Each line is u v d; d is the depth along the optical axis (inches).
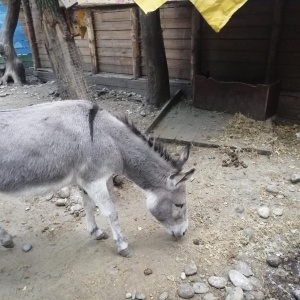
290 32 148.3
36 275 78.5
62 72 110.0
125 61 216.8
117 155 75.9
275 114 160.6
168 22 183.5
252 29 158.1
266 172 117.3
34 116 71.5
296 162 122.9
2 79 255.9
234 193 106.3
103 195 75.7
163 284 73.7
